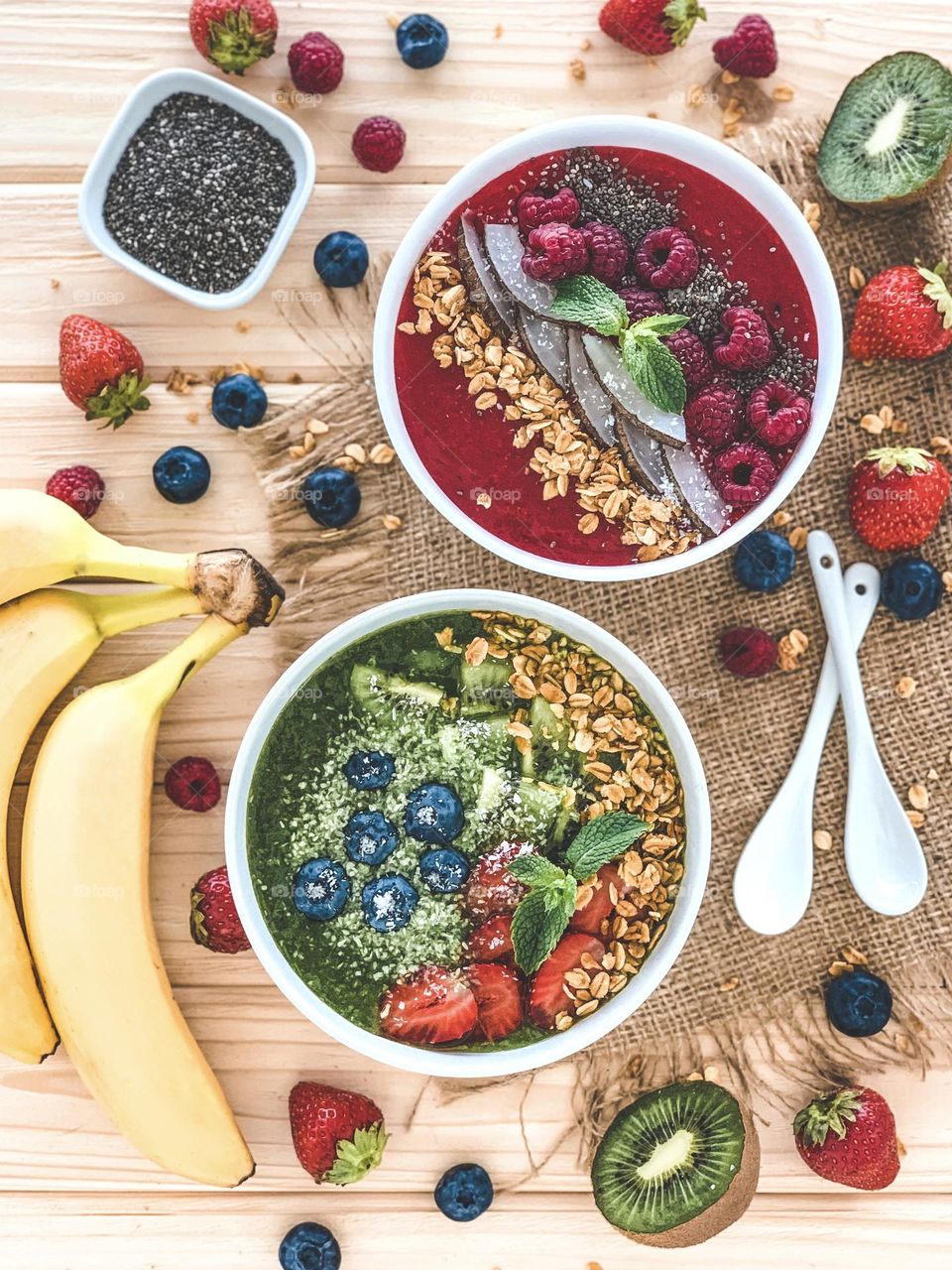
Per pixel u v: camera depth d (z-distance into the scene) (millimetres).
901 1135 609
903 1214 615
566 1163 606
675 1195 600
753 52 585
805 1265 614
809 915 603
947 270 595
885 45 598
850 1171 590
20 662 557
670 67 597
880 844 600
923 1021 605
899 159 583
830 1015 598
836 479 603
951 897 603
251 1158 582
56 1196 605
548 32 596
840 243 598
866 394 600
